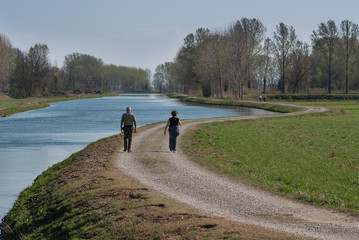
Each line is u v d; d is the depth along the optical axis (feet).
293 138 99.66
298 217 35.19
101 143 89.10
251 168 60.90
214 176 53.67
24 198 54.03
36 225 44.52
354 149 81.87
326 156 73.72
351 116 175.83
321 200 40.50
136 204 40.68
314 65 473.26
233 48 337.11
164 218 35.76
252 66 366.63
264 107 263.08
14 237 42.98
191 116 197.47
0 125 153.99
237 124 137.69
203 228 32.27
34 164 79.92
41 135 123.75
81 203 45.06
